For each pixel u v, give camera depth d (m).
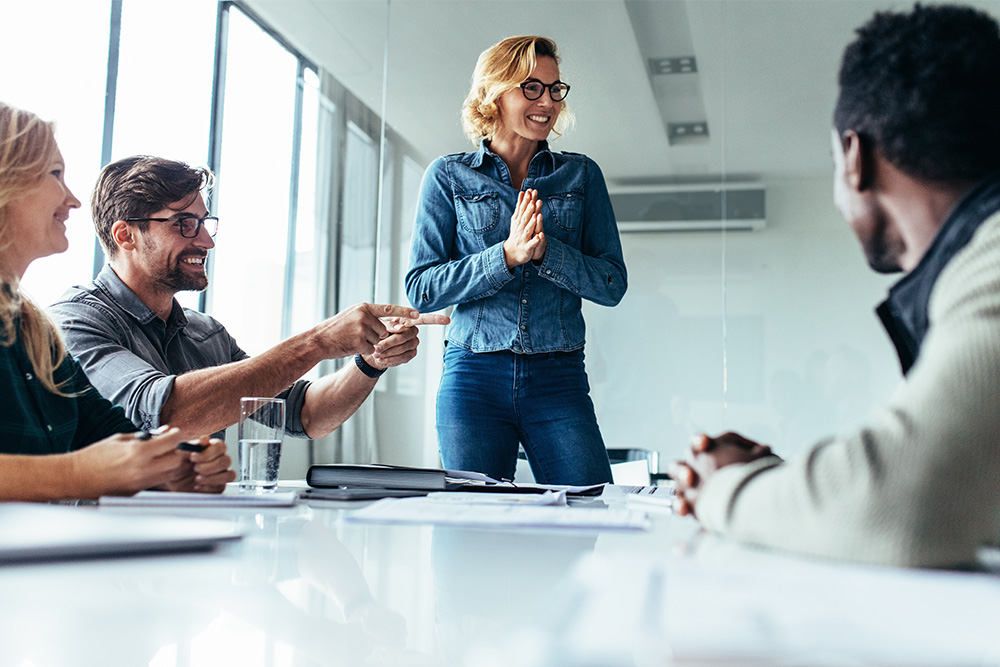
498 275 1.87
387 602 0.35
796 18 3.88
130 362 1.50
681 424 3.89
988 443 0.42
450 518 0.63
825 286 3.84
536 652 0.22
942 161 0.56
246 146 4.03
